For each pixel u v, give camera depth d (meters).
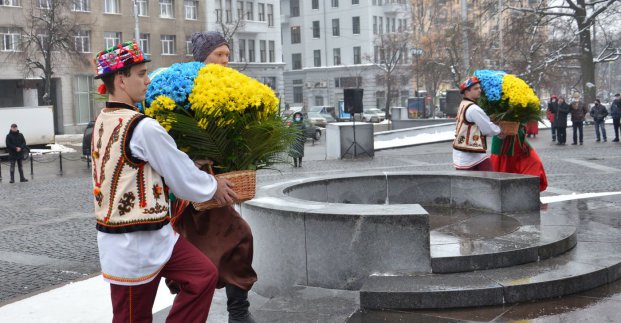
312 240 5.39
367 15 72.62
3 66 42.50
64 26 39.97
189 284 3.38
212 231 4.24
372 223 5.24
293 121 4.43
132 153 3.21
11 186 19.19
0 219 12.37
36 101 44.44
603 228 7.29
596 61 42.50
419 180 8.22
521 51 42.00
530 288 4.96
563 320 4.55
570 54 42.56
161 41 51.84
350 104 23.55
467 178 7.81
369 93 71.81
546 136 30.64
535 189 7.48
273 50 62.34
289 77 78.38
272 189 7.10
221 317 5.28
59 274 7.71
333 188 8.20
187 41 53.59
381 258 5.25
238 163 4.14
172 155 3.28
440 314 4.73
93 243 9.58
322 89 75.25
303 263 5.47
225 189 3.70
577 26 42.91
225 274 4.23
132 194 3.23
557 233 6.19
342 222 5.29
